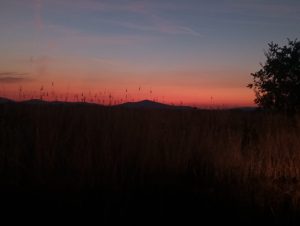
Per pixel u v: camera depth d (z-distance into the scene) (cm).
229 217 561
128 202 589
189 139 830
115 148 762
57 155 717
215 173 723
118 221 533
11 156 689
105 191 618
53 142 740
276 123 1072
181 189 657
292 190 662
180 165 747
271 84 1414
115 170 662
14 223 513
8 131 775
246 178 713
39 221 521
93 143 762
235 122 1169
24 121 870
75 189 607
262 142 888
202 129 941
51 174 663
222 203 607
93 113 941
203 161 783
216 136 885
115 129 827
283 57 1402
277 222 543
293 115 1242
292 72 1394
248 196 634
